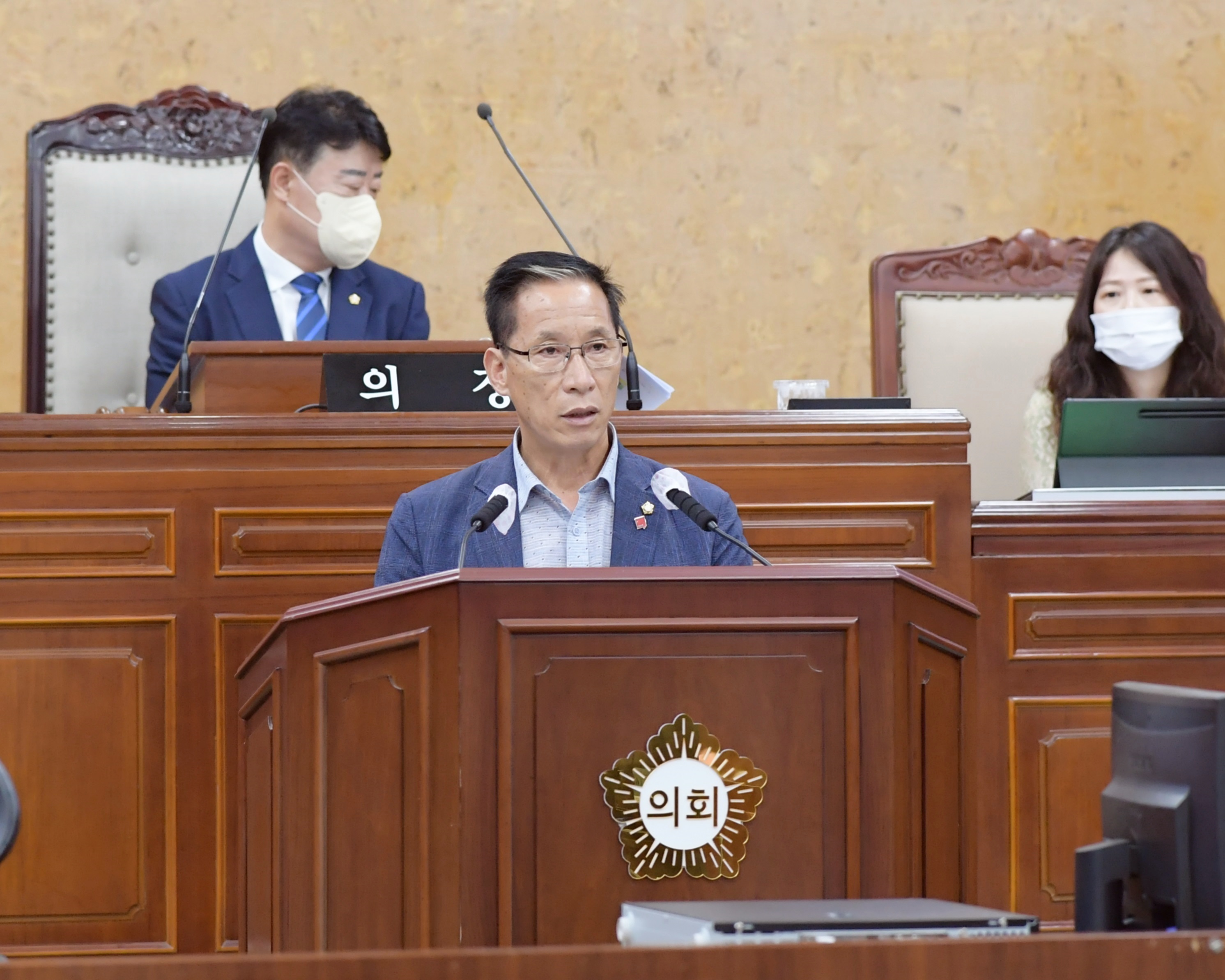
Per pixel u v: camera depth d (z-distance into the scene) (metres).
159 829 10.05
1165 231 13.61
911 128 19.09
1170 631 10.83
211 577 10.25
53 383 15.24
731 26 18.92
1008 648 10.73
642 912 5.45
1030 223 19.17
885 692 6.48
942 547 10.66
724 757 6.38
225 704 10.20
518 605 6.34
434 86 18.50
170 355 13.62
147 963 4.57
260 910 7.82
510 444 9.86
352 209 13.45
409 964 4.66
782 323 18.88
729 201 18.86
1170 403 11.15
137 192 15.53
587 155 18.69
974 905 6.72
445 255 18.44
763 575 6.46
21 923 9.90
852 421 10.67
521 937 6.24
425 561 8.70
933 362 15.48
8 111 17.83
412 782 6.47
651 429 10.52
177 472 10.27
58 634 10.12
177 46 18.08
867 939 4.93
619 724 6.35
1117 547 10.84
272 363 11.15
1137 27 19.36
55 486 10.16
